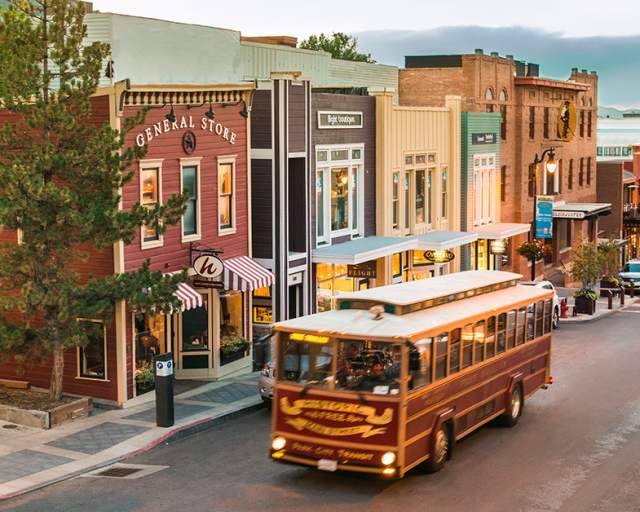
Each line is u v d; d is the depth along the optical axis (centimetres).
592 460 1962
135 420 2197
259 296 3112
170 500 1641
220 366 2705
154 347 2478
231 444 2044
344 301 1844
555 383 2817
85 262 2366
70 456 1909
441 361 1809
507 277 2333
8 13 2180
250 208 2883
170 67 3033
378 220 3694
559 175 6156
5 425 2130
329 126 3334
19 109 2081
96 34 2795
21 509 1588
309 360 1698
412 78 5103
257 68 3653
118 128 2292
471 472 1852
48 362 2381
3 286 2173
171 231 2528
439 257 3953
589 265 4631
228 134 2750
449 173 4288
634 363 3203
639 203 8106
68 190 2036
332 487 1731
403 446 1652
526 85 5428
